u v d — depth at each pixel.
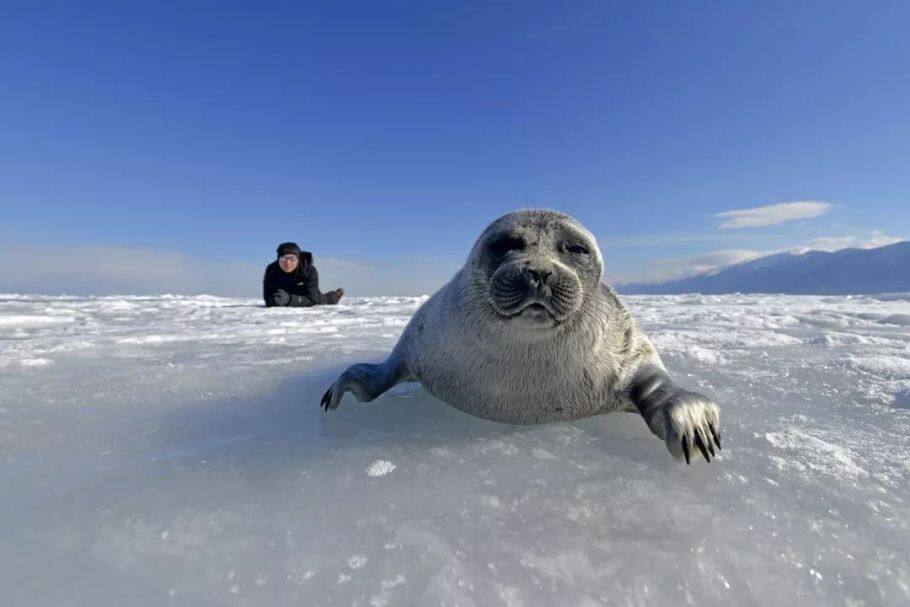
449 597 0.41
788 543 0.49
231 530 0.50
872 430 0.80
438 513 0.54
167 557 0.46
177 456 0.69
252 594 0.41
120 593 0.41
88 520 0.52
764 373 1.16
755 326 2.15
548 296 0.79
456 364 0.90
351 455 0.69
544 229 0.93
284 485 0.60
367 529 0.50
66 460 0.68
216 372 1.21
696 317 2.62
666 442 0.70
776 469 0.65
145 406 0.93
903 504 0.56
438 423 0.84
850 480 0.62
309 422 0.84
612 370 0.89
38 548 0.48
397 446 0.72
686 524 0.52
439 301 1.01
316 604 0.40
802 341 1.62
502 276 0.82
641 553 0.47
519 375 0.86
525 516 0.53
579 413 0.89
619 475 0.63
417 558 0.46
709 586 0.43
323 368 1.26
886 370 1.17
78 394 1.00
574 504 0.56
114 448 0.72
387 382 0.99
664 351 1.41
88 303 4.22
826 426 0.82
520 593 0.41
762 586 0.43
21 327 2.30
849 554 0.47
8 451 0.71
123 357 1.43
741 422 0.83
